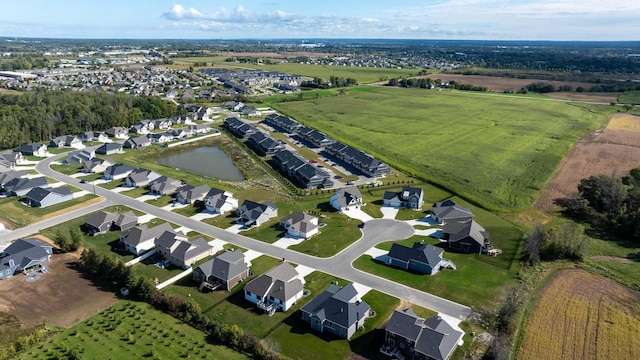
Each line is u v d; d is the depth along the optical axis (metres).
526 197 111.62
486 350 57.00
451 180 124.81
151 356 55.06
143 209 103.25
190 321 62.09
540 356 56.00
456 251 84.31
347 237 89.62
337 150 150.62
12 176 116.69
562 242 81.50
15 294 67.94
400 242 87.75
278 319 63.78
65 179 123.44
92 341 57.59
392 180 125.88
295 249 84.38
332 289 66.88
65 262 78.06
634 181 113.38
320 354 56.53
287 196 113.50
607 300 68.62
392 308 66.06
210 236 89.38
